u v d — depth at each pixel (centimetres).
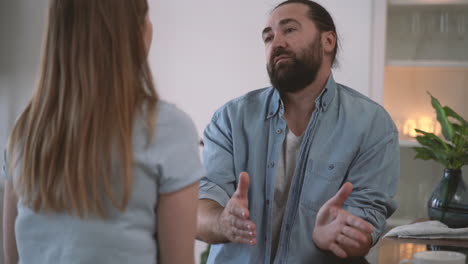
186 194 91
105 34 88
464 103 291
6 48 348
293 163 162
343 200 129
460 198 165
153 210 91
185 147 91
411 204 273
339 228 127
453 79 292
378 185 155
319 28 161
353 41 282
